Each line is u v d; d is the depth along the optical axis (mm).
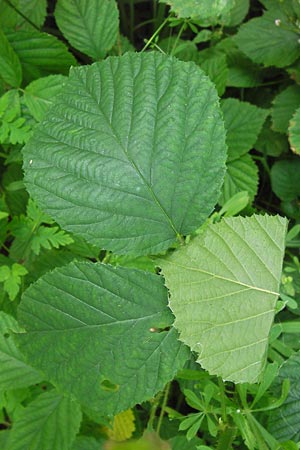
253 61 583
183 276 309
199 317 306
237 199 448
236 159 564
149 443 323
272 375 345
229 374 303
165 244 314
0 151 570
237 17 618
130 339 312
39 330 316
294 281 467
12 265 472
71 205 314
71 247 486
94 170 315
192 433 363
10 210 539
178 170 314
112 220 313
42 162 319
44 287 315
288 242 481
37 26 584
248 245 312
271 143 600
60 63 545
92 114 320
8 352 409
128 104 318
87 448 414
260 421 410
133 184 313
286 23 586
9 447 399
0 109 490
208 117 315
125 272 314
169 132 315
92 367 310
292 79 624
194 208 313
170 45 604
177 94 317
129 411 428
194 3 478
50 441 401
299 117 522
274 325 369
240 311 308
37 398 410
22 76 551
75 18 536
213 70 564
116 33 536
